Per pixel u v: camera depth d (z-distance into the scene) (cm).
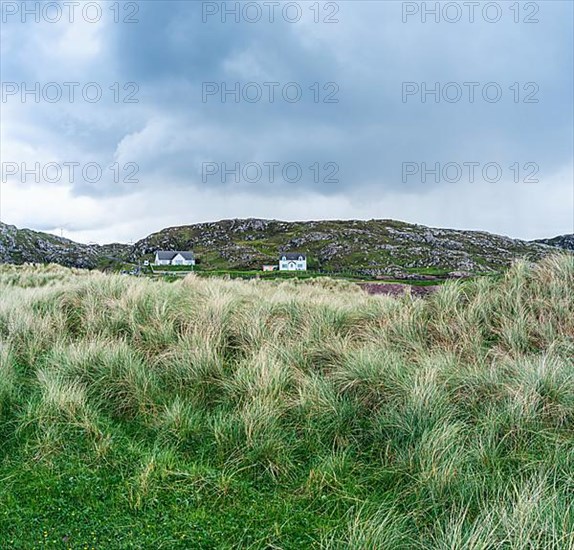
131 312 695
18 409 451
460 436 379
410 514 312
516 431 388
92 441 403
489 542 258
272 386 474
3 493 340
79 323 724
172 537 301
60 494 343
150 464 365
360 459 395
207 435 420
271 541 297
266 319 672
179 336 621
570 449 365
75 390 468
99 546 292
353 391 475
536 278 704
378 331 625
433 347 581
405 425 404
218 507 333
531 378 442
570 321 598
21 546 289
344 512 329
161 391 505
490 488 327
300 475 373
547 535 257
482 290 702
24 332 650
